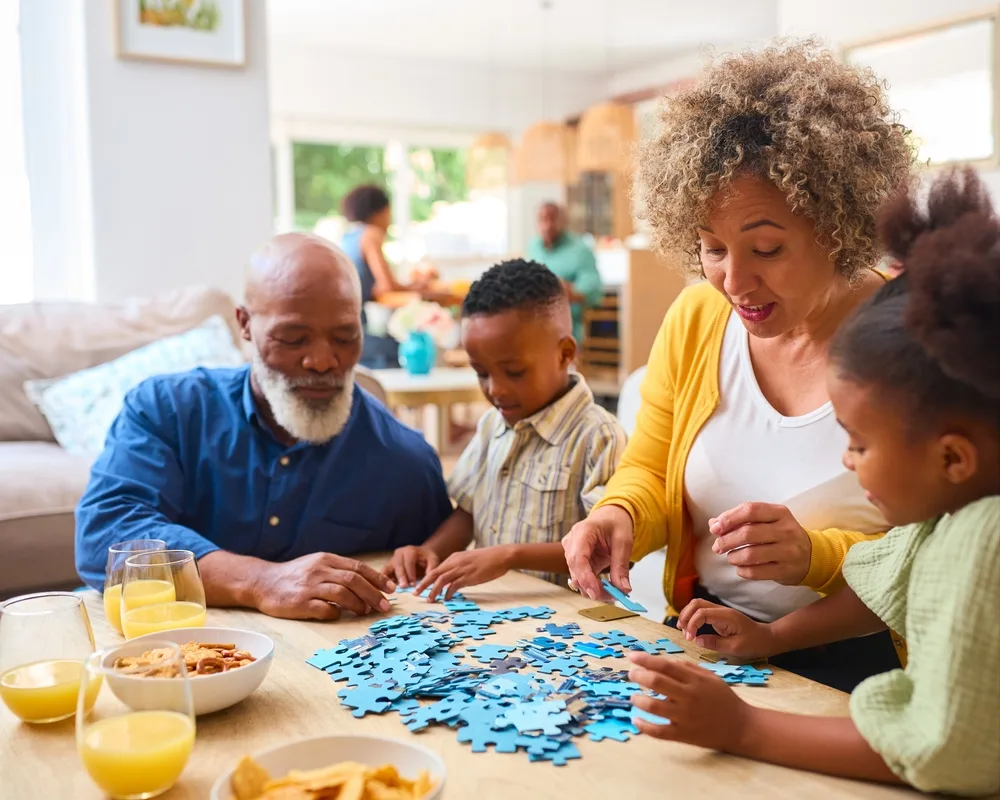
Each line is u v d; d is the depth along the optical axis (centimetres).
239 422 162
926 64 459
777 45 124
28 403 290
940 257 71
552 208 611
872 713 79
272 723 94
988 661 71
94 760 77
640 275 597
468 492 181
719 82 117
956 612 73
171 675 81
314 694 101
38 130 343
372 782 72
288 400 152
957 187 79
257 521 160
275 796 71
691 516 144
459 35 843
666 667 86
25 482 238
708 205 114
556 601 134
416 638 116
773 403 135
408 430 177
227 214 361
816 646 125
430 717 93
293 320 148
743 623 111
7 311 302
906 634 88
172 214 352
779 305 116
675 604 146
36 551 233
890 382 75
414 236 955
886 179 113
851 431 79
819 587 113
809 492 128
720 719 85
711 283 122
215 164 357
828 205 111
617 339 680
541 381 170
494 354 167
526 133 816
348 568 130
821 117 110
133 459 155
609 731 90
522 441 174
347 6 751
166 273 353
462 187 971
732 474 136
